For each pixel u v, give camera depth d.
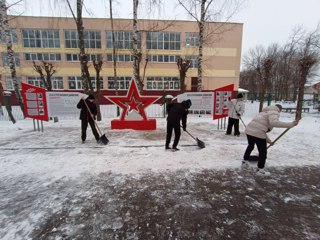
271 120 3.20
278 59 30.73
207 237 1.96
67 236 1.95
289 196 2.72
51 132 6.54
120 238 1.93
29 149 4.64
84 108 5.11
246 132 3.56
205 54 21.22
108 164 3.72
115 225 2.11
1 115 10.98
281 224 2.15
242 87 47.03
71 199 2.59
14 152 4.43
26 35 19.42
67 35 19.78
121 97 6.94
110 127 7.41
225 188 2.91
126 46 20.27
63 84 20.45
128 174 3.31
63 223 2.13
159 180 3.12
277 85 30.02
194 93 7.36
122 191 2.79
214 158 4.07
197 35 20.84
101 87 20.61
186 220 2.20
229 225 2.13
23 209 2.37
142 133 6.39
